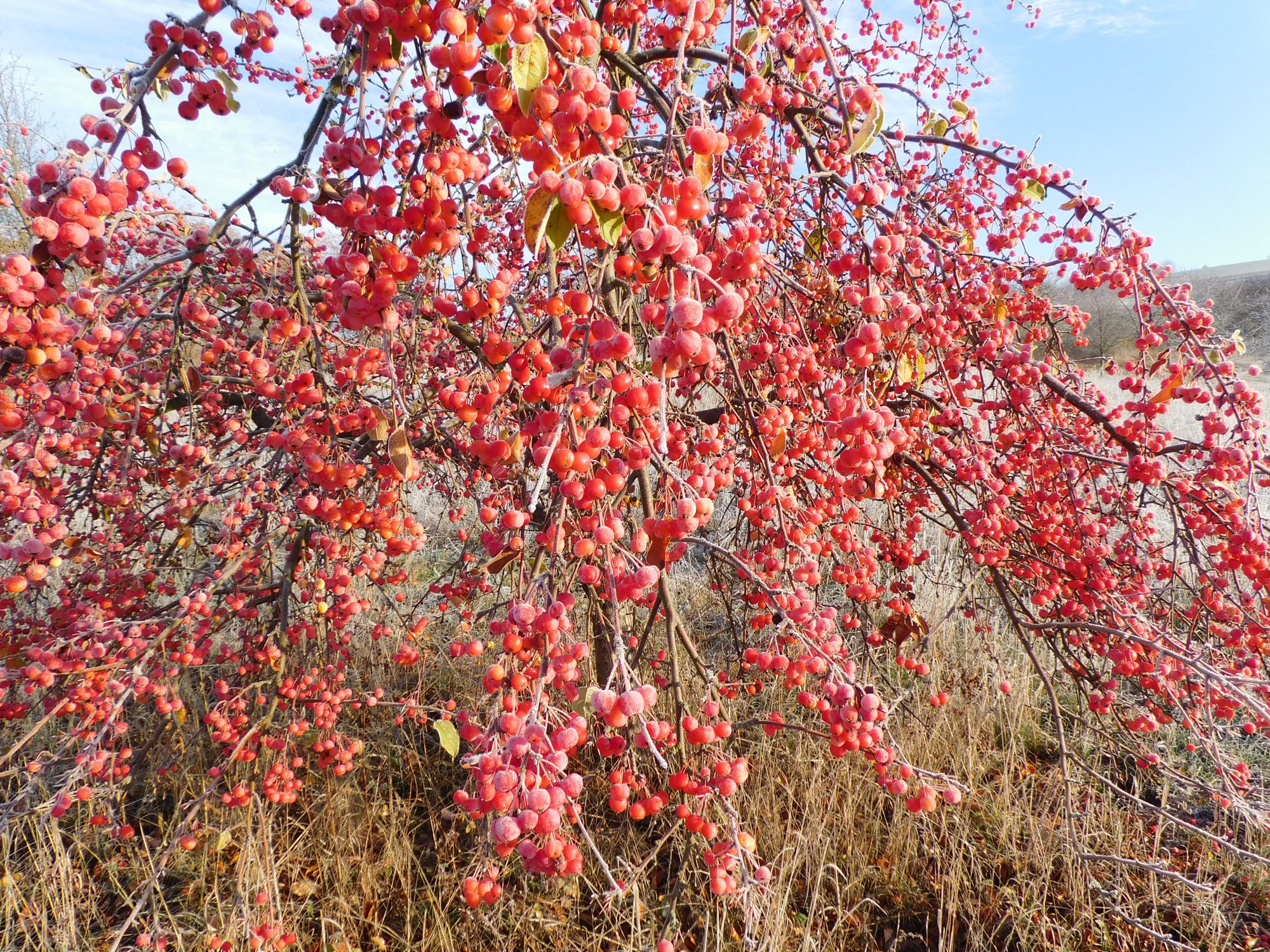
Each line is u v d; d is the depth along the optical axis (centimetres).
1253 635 249
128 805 350
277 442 212
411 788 361
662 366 107
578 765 342
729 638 457
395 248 137
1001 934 287
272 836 307
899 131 272
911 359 217
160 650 265
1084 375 321
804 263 279
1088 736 379
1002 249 296
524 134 116
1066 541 257
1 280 127
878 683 379
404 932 287
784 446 209
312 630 295
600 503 166
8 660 267
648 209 117
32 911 271
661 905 281
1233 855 307
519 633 155
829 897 298
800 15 240
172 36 155
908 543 277
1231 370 233
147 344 296
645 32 338
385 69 155
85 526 308
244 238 246
